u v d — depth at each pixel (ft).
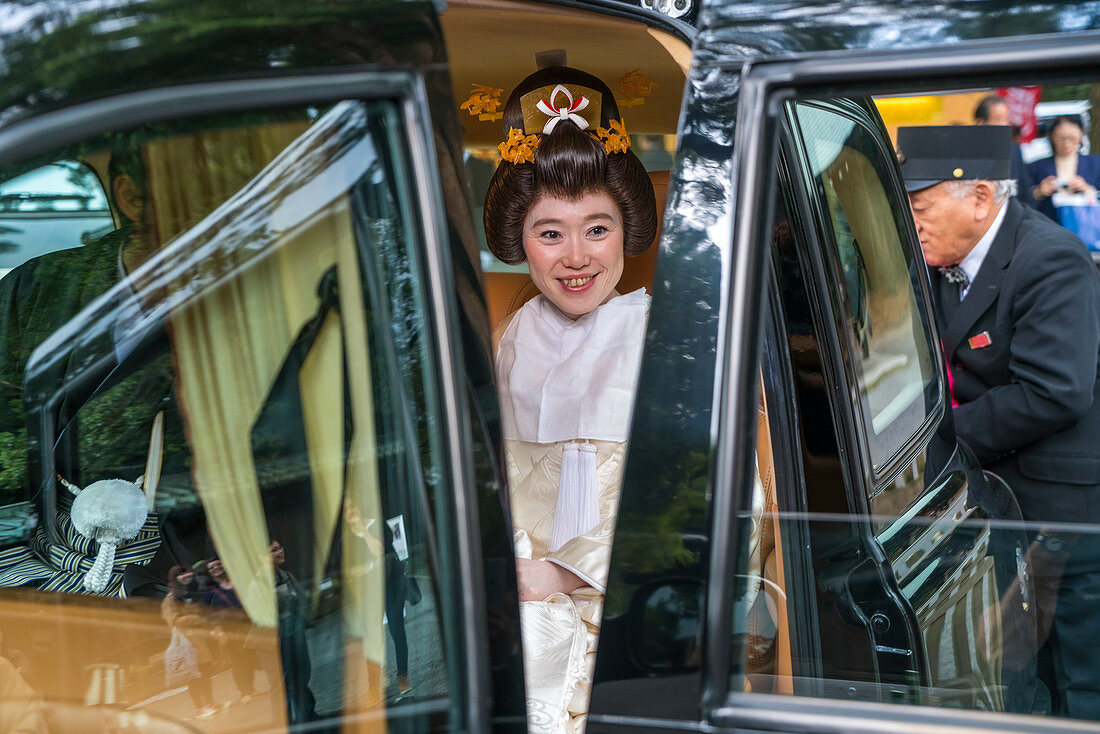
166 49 2.40
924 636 3.49
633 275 6.61
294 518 2.92
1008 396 7.53
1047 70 2.97
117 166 2.47
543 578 5.17
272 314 2.83
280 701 2.95
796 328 4.27
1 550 2.83
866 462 4.48
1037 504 7.47
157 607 2.90
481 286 3.01
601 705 3.19
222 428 2.86
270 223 2.74
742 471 3.17
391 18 2.80
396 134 2.83
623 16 4.82
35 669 2.87
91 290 2.67
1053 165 7.25
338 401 2.90
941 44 3.02
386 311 2.87
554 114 5.68
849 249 4.77
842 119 4.65
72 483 2.83
